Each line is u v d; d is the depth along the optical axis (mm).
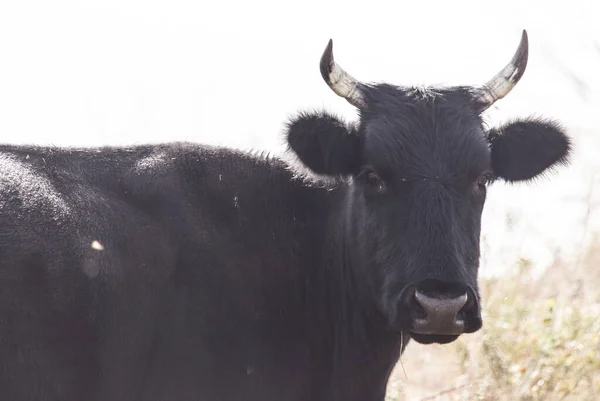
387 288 11398
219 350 11969
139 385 11711
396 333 12422
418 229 11211
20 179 11586
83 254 11336
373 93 12242
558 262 17984
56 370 11117
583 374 14312
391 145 11633
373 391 12609
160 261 11859
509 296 16297
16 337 10914
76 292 11219
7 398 10922
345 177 12234
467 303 11062
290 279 12492
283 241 12586
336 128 12117
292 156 12312
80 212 11633
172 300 11883
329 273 12625
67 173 12047
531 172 12734
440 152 11562
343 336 12539
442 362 17031
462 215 11406
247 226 12484
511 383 14352
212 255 12133
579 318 15250
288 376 12352
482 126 12148
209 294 12008
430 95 12078
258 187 12719
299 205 12805
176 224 12125
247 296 12195
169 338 11812
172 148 12758
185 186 12406
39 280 11062
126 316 11531
